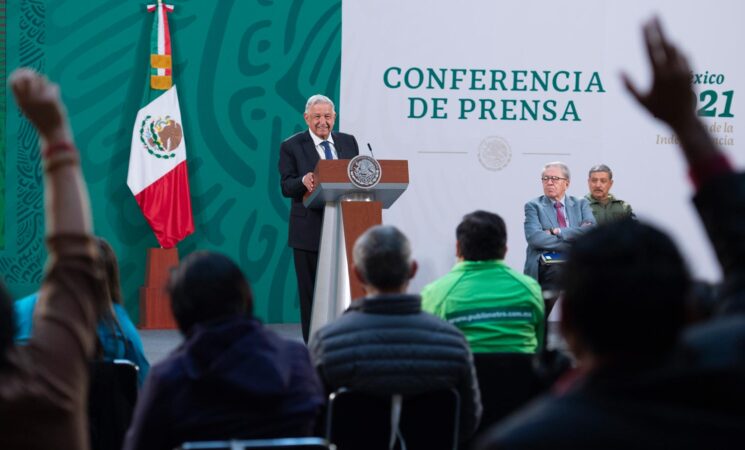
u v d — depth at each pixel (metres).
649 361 1.38
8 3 11.02
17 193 11.08
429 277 11.70
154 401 2.90
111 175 11.28
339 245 6.85
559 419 1.29
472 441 4.36
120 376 3.90
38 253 11.15
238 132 11.55
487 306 4.56
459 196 11.80
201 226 11.49
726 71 12.16
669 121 1.65
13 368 1.90
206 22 11.45
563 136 11.95
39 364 1.91
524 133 11.91
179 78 11.42
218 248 11.52
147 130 11.07
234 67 11.52
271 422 2.93
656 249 1.43
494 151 11.85
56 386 1.91
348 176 6.56
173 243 11.06
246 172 11.59
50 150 1.99
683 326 1.41
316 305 6.93
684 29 12.09
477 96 11.83
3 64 11.02
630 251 1.42
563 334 1.50
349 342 3.71
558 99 11.95
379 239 3.81
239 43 11.52
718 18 12.12
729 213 1.61
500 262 4.69
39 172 11.13
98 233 11.24
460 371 3.76
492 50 11.84
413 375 3.67
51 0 11.11
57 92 1.95
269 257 11.64
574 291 1.43
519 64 11.89
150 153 11.06
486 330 4.54
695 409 1.29
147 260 11.20
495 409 4.33
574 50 11.95
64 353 1.93
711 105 12.16
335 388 3.74
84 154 11.21
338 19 11.66
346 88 11.68
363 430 3.70
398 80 11.73
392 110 11.73
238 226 11.57
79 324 1.96
